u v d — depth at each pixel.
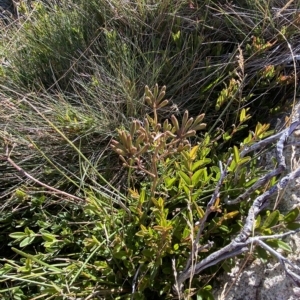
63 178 1.73
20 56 2.25
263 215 1.41
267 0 2.03
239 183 1.41
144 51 2.07
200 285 1.36
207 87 1.82
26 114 1.83
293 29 1.93
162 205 1.32
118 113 1.83
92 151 1.79
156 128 1.23
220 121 1.81
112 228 1.44
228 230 1.38
